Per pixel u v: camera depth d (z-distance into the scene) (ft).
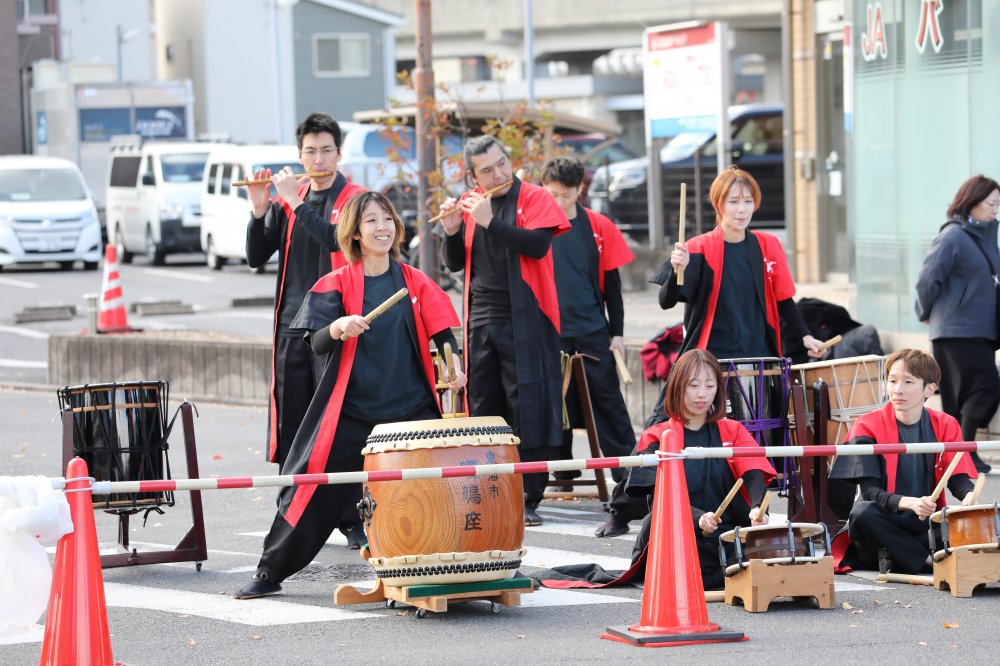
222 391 107.65
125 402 54.90
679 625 43.09
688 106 158.20
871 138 98.99
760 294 59.36
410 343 49.98
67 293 182.91
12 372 124.57
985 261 69.72
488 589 46.52
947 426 52.24
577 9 379.96
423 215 103.91
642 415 85.25
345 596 49.01
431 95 104.53
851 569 52.95
